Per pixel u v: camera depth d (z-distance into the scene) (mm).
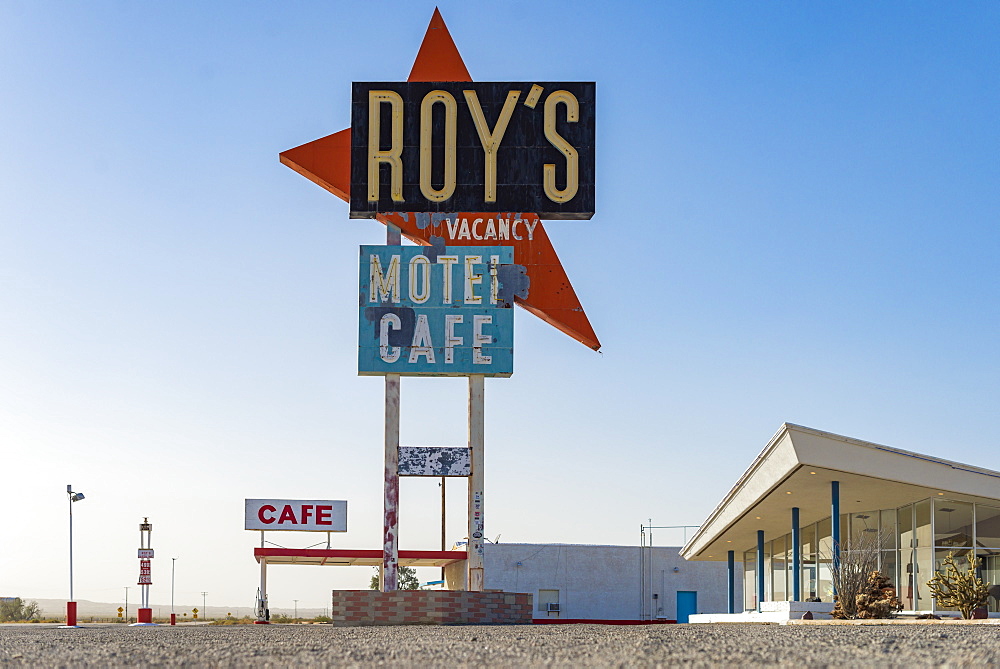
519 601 31234
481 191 34031
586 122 34375
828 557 46969
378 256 33469
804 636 17172
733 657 11406
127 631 28047
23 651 14906
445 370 33000
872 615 35594
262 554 53062
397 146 34094
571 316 33875
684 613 67000
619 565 67062
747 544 57250
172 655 13289
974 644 13766
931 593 38188
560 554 66688
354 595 30547
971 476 37219
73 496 58688
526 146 34250
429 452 32875
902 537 42312
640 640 15680
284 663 11602
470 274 33469
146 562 53375
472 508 32625
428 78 34781
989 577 39469
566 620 65938
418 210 33875
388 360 32969
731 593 58500
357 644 15758
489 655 12320
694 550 60188
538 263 34094
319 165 34531
